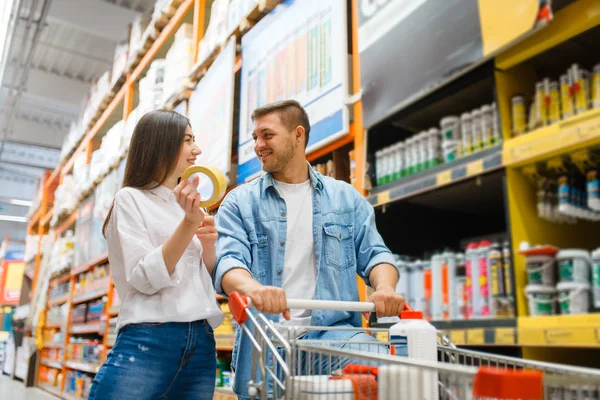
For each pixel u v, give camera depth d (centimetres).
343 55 273
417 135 237
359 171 261
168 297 144
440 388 110
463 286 206
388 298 134
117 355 140
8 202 1681
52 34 960
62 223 889
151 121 157
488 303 193
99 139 782
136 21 617
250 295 119
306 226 171
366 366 111
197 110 424
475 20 197
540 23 171
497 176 202
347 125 266
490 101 240
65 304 789
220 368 362
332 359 136
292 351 108
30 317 990
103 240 606
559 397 87
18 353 1085
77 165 793
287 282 165
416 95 223
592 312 166
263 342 111
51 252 898
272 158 173
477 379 78
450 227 271
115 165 598
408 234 259
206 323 152
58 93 1115
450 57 207
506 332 175
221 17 407
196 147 164
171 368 142
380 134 264
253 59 360
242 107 364
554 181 191
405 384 97
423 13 225
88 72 1111
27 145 1352
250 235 168
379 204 238
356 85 273
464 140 215
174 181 163
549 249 174
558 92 188
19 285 1419
